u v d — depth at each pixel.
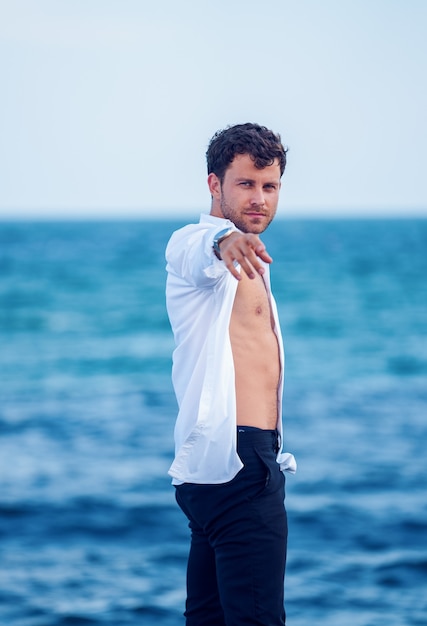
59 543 10.92
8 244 104.19
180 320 2.87
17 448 16.45
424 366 27.25
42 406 21.34
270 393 2.92
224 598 2.84
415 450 15.86
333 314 40.91
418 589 9.12
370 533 11.14
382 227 172.12
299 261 70.19
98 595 9.02
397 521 11.62
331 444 16.42
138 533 11.34
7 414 20.27
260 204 2.86
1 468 14.83
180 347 2.88
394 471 14.38
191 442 2.79
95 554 10.45
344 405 20.70
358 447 16.14
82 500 12.80
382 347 31.45
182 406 2.84
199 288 2.79
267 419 2.89
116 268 65.25
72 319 40.38
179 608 8.66
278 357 2.97
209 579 3.08
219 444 2.77
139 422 19.02
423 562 9.96
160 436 17.48
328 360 28.70
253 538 2.79
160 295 49.09
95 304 45.53
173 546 10.80
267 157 2.83
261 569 2.79
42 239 119.38
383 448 16.05
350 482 13.75
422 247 90.81
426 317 39.69
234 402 2.79
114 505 12.58
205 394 2.76
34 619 8.36
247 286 2.93
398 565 9.88
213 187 2.97
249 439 2.82
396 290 50.53
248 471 2.80
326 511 12.16
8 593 9.07
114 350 31.53
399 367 27.08
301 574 9.65
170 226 193.12
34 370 27.59
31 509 12.37
